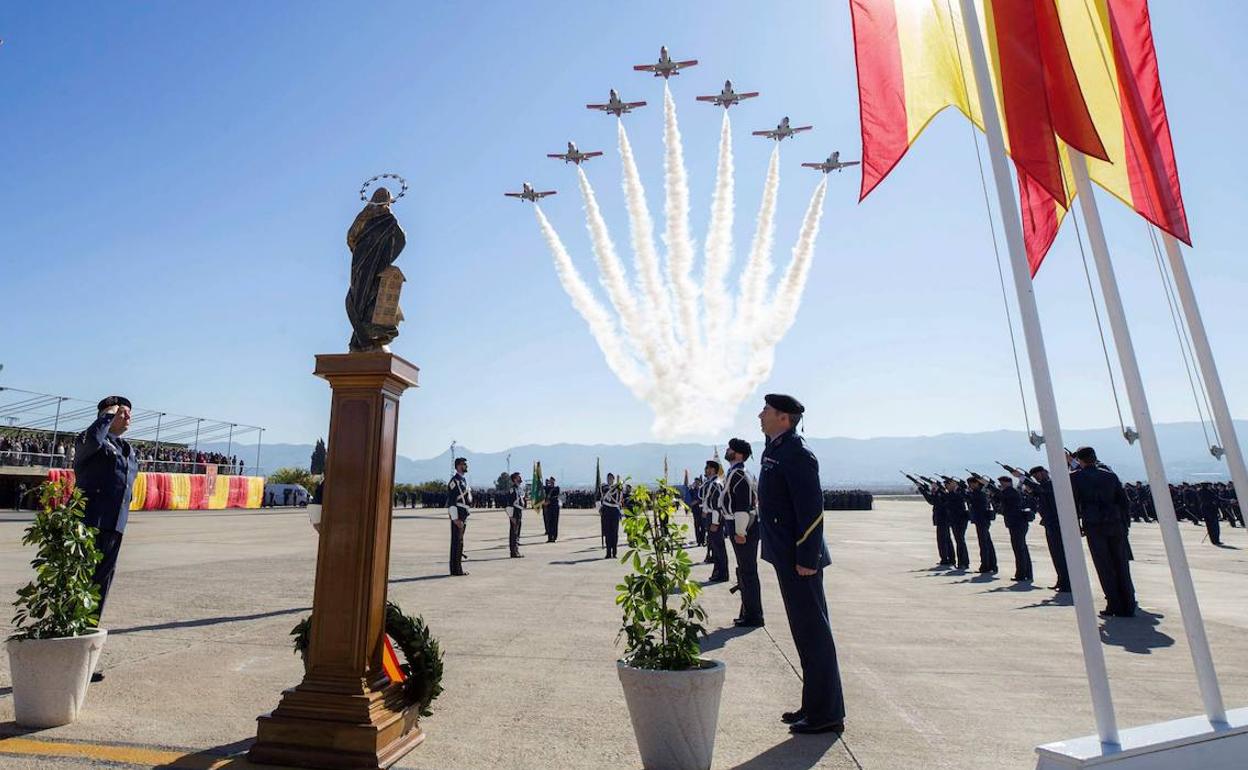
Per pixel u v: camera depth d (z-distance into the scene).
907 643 7.24
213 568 12.74
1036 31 4.10
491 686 5.43
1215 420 4.23
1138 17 4.61
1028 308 3.58
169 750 3.97
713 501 12.30
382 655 4.21
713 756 4.05
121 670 5.67
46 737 4.13
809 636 4.54
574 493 57.44
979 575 13.49
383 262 4.53
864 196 4.32
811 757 4.05
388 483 4.33
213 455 50.47
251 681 5.42
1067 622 8.46
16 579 10.30
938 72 4.55
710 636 7.57
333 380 4.28
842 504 52.38
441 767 3.82
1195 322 4.30
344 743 3.75
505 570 13.62
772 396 5.00
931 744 4.28
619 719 4.66
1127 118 4.57
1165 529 3.87
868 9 4.50
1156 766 3.25
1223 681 5.82
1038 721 4.73
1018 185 5.10
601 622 8.08
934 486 15.68
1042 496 11.41
